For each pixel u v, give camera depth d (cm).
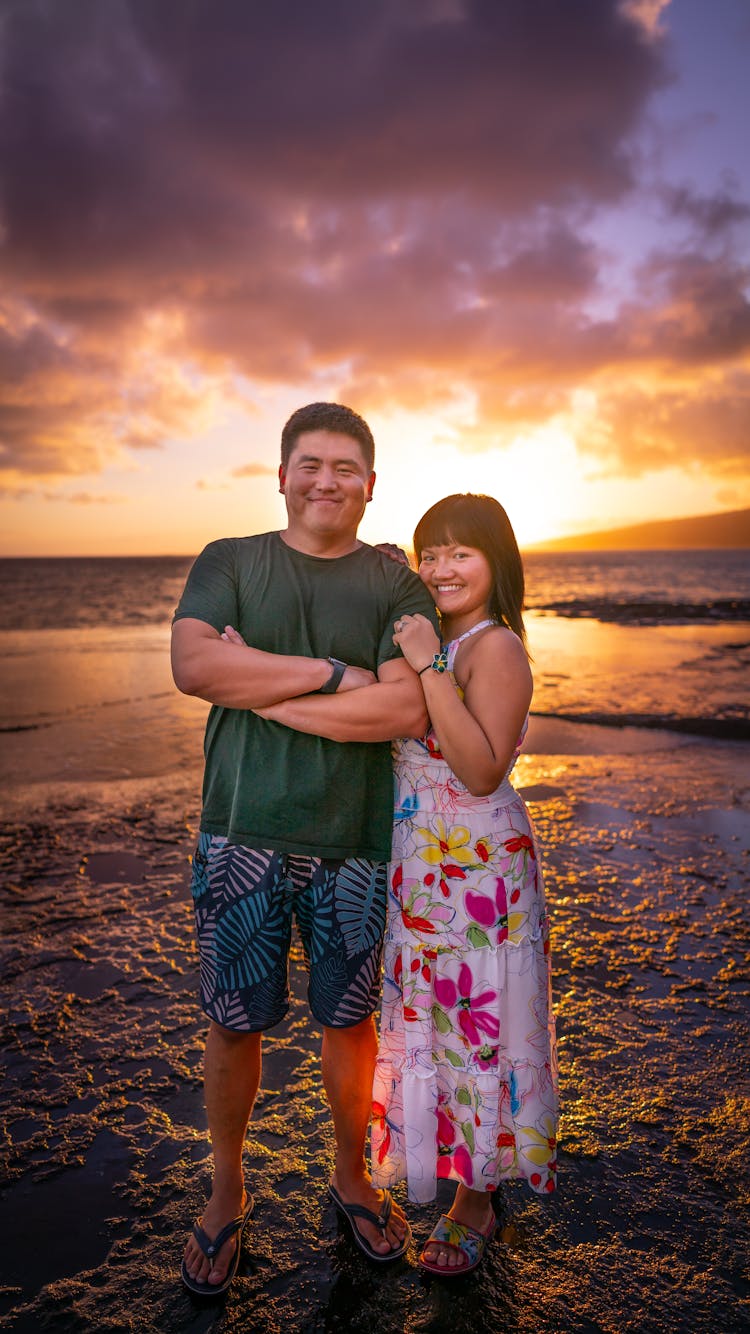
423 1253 200
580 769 710
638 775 687
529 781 667
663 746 809
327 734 188
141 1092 267
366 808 198
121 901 420
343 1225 212
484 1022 198
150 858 485
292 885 196
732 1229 210
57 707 1051
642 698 1099
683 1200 220
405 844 202
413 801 202
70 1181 228
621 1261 200
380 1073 211
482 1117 197
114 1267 199
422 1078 201
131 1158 237
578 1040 296
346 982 198
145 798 618
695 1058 285
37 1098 263
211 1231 199
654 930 387
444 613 214
